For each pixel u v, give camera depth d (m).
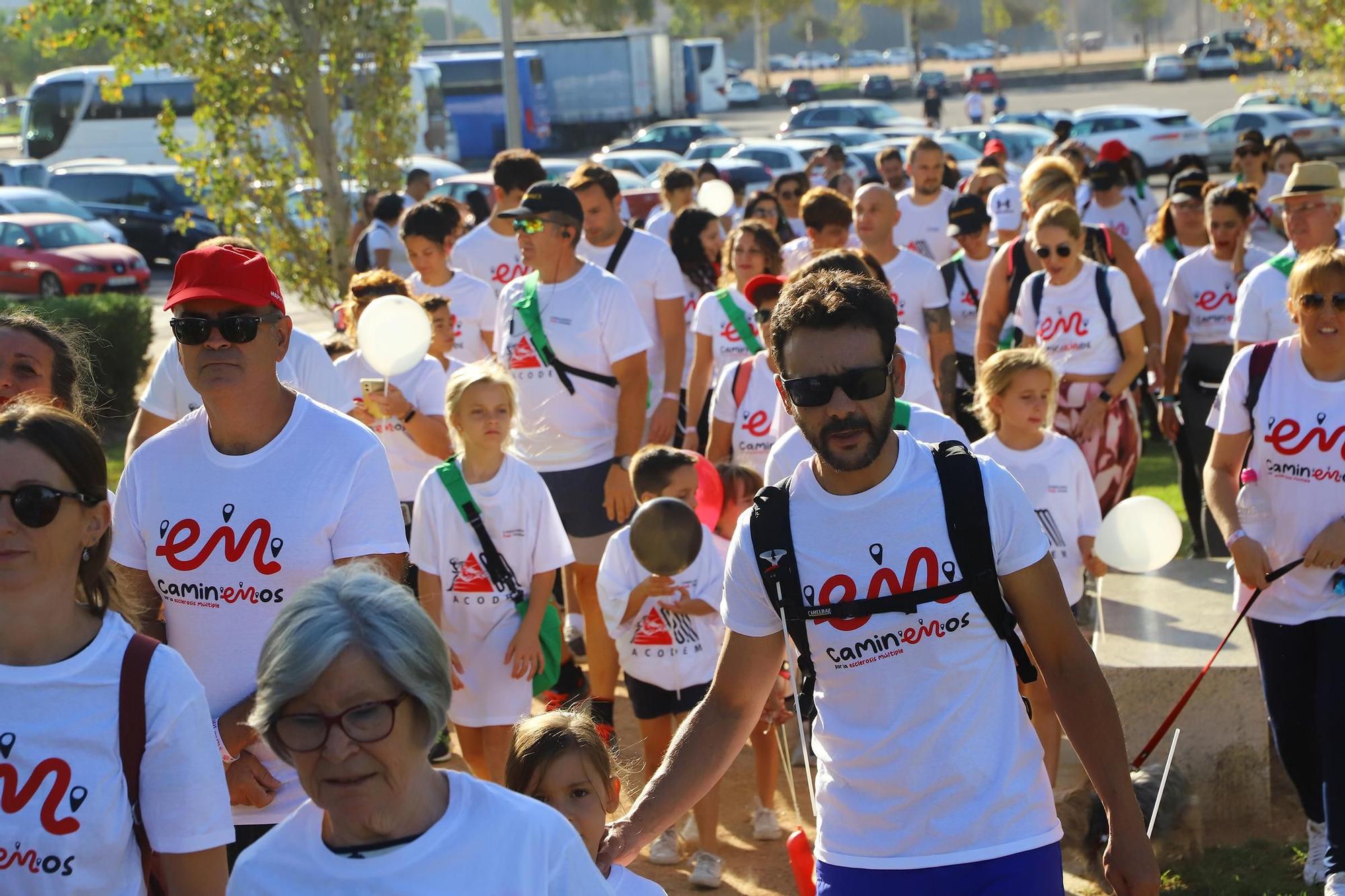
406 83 16.19
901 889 2.85
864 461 2.82
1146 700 5.50
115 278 26.75
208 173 15.60
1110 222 11.89
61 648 2.58
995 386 5.41
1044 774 2.94
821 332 2.79
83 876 2.53
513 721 5.30
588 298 6.37
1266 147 13.32
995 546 2.85
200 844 2.59
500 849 2.15
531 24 94.25
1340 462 4.54
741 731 3.13
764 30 87.94
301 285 15.95
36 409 2.62
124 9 15.12
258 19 15.38
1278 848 5.27
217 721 3.35
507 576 5.26
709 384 7.59
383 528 3.44
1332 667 4.55
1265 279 6.31
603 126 51.97
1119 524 4.55
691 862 5.38
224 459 3.39
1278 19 19.00
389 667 2.08
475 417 5.20
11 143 64.19
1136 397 9.50
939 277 7.85
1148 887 2.86
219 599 3.38
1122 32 112.06
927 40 118.31
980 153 37.22
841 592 2.88
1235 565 4.68
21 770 2.52
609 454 6.48
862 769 2.90
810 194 7.82
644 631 5.41
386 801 2.12
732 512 5.92
